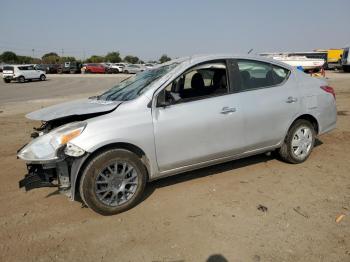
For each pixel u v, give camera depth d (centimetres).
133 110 389
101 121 371
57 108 438
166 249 317
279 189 436
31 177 384
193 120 413
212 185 455
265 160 545
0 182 493
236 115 442
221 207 393
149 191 443
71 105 443
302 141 519
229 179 473
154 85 408
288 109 489
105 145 371
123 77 3947
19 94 2028
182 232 344
